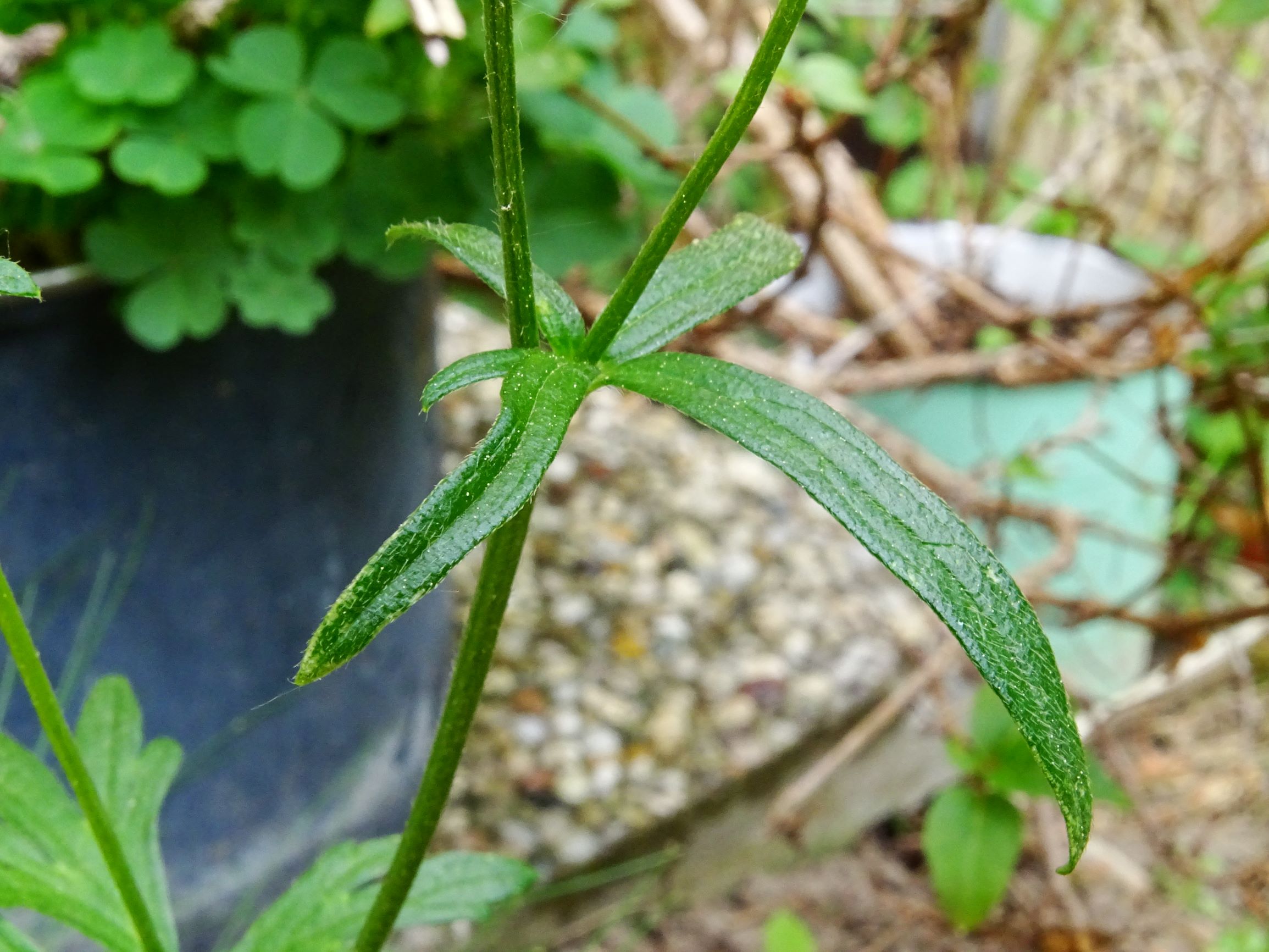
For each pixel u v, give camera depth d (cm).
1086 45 42
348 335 28
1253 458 36
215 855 29
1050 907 37
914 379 42
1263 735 43
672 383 14
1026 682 12
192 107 26
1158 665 47
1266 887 38
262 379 27
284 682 29
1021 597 13
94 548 26
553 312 15
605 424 48
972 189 53
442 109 28
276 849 30
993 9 53
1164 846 38
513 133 14
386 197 27
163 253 25
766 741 37
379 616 11
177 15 27
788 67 33
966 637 12
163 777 21
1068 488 43
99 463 25
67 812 20
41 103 25
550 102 29
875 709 39
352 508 29
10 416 24
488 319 51
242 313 26
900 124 43
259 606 28
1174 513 43
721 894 37
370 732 31
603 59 31
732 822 36
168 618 27
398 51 27
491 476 12
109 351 25
